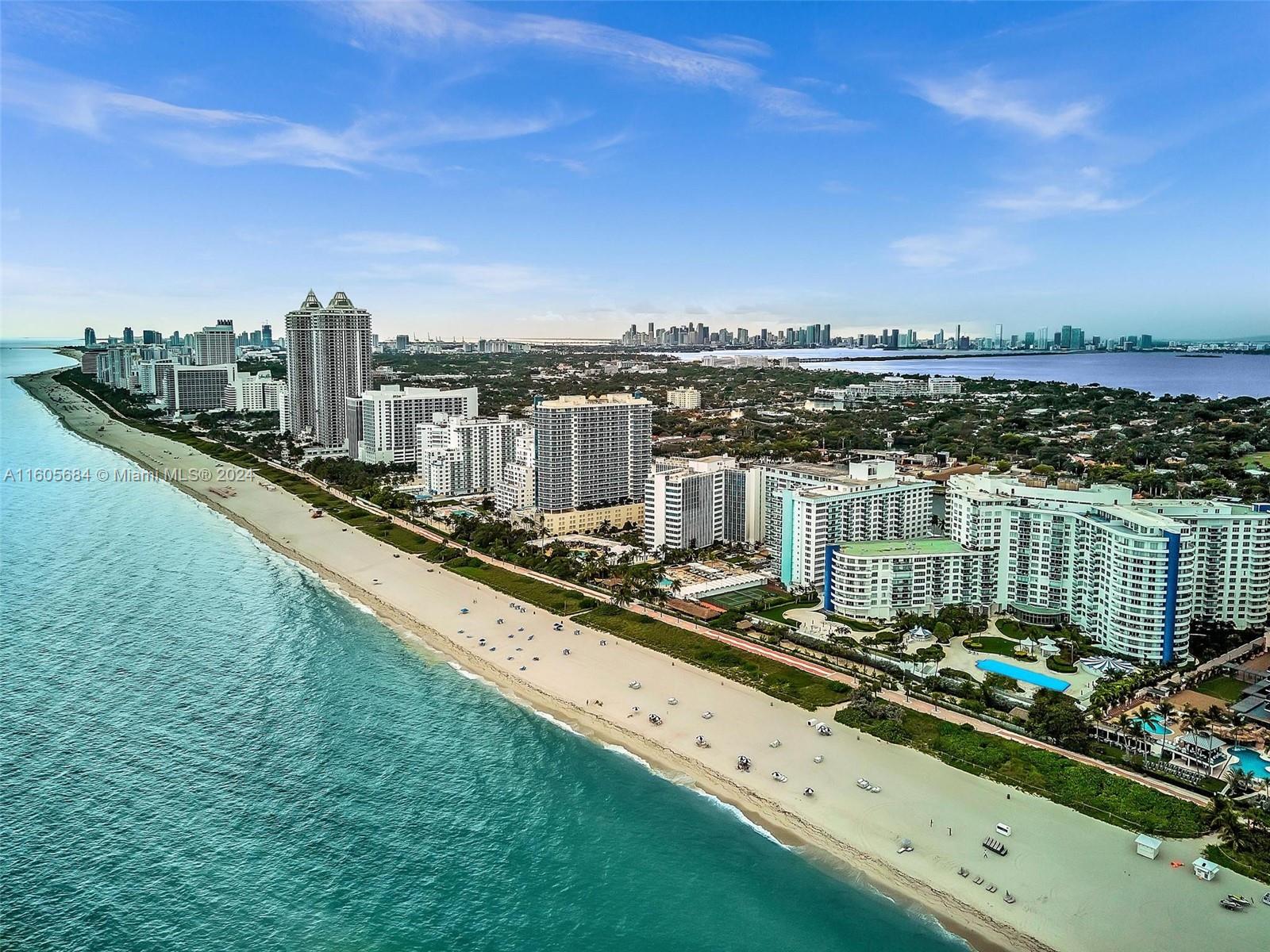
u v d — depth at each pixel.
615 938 174.88
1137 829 198.88
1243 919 171.00
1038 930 171.38
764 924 178.25
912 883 187.12
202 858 195.38
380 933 175.12
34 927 172.38
